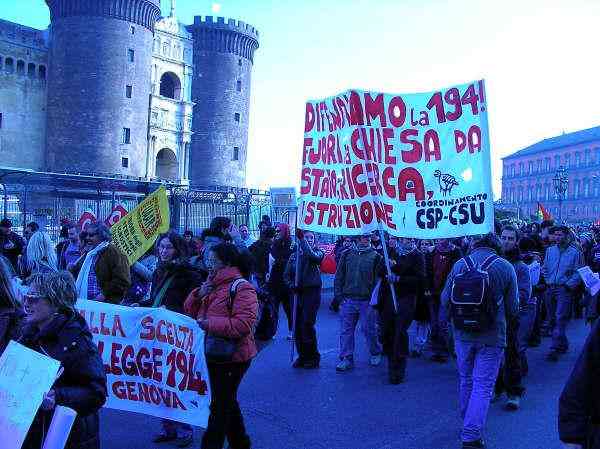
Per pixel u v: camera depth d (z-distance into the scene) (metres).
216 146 77.75
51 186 25.78
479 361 5.77
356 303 8.84
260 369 8.86
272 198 19.20
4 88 64.94
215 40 77.81
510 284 5.80
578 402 2.68
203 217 34.62
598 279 8.10
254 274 12.02
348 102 8.38
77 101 62.84
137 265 7.69
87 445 3.48
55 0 64.25
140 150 66.81
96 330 5.55
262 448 5.70
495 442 5.98
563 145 119.19
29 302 3.43
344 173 8.55
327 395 7.51
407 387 7.95
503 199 138.88
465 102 7.73
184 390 5.15
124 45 64.50
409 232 8.08
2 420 3.13
